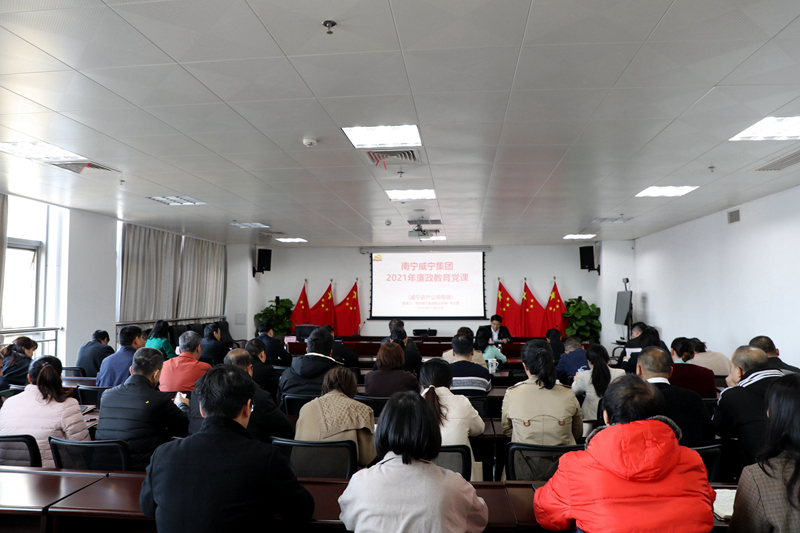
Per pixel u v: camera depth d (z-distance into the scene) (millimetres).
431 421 1499
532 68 3000
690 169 5297
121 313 9109
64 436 2795
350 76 3104
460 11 2408
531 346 2789
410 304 12906
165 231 10344
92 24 2527
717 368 5160
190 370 4082
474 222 9008
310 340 3809
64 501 1854
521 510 1838
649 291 10773
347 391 2641
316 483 2074
